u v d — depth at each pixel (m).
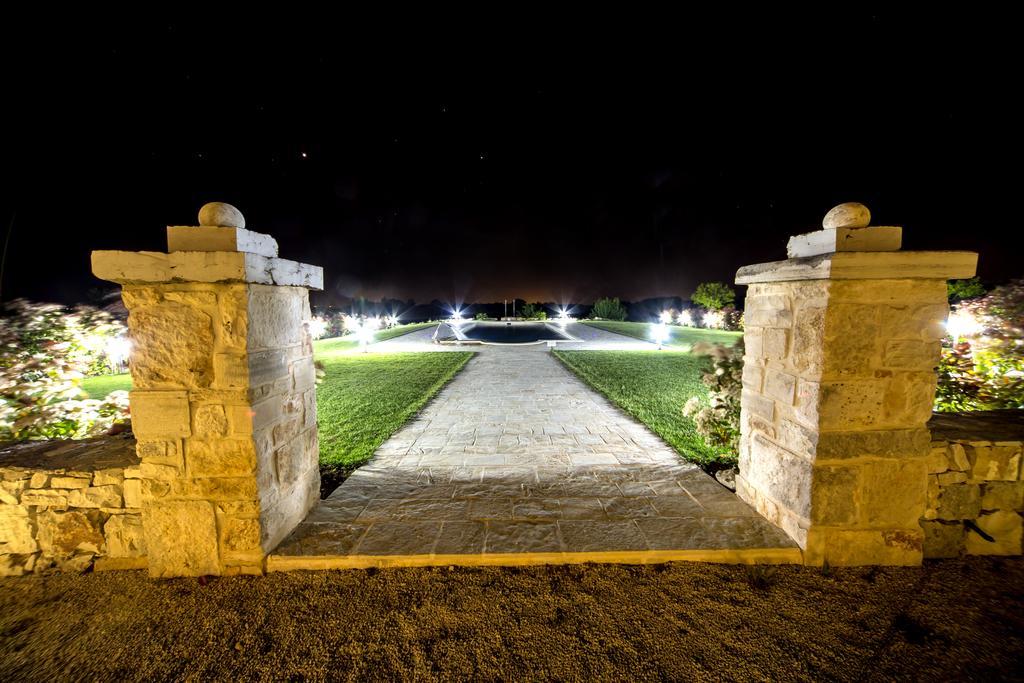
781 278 2.64
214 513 2.49
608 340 17.31
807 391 2.51
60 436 3.89
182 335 2.39
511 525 2.91
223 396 2.42
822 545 2.52
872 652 1.93
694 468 3.95
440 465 4.09
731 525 2.86
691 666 1.85
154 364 2.41
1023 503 2.67
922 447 2.48
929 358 2.43
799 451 2.59
